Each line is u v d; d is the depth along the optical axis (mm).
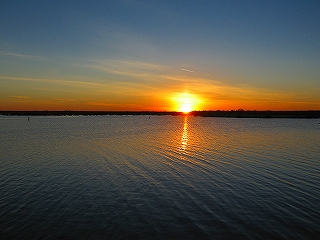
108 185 17297
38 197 14859
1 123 104812
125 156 28328
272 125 95750
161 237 10344
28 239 10141
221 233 10688
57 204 13781
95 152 30969
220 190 16203
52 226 11227
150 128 79938
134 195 15297
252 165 23328
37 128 74438
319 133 57750
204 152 31016
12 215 12328
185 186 17078
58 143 39281
